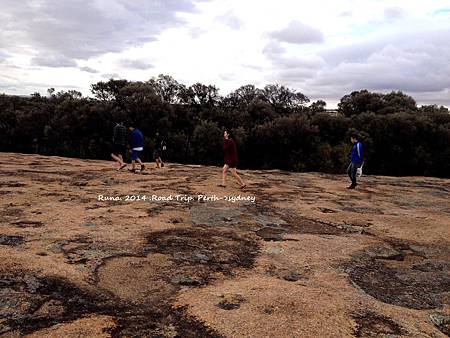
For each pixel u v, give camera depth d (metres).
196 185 11.95
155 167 16.97
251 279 4.79
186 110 38.31
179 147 33.09
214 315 3.72
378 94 45.22
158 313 3.81
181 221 7.55
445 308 4.33
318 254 5.97
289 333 3.44
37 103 38.12
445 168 33.16
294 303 4.02
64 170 14.20
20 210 7.69
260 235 6.91
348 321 3.73
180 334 3.41
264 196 10.79
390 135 33.16
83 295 4.12
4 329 3.37
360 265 5.61
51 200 8.78
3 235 5.97
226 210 8.77
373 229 7.75
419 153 32.97
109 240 6.01
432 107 42.28
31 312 3.69
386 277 5.21
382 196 11.98
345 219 8.49
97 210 8.02
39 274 4.52
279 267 5.32
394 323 3.79
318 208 9.52
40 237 5.98
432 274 5.41
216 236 6.64
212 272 4.98
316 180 15.33
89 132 32.59
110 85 37.78
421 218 8.90
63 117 32.50
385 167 33.59
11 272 4.51
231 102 42.81
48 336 3.28
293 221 8.12
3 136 33.66
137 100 33.84
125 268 4.94
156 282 4.58
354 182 13.17
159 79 41.12
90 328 3.44
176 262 5.27
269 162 33.06
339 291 4.54
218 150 32.12
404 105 42.31
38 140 33.81
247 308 3.88
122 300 4.07
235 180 13.77
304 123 33.06
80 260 5.11
